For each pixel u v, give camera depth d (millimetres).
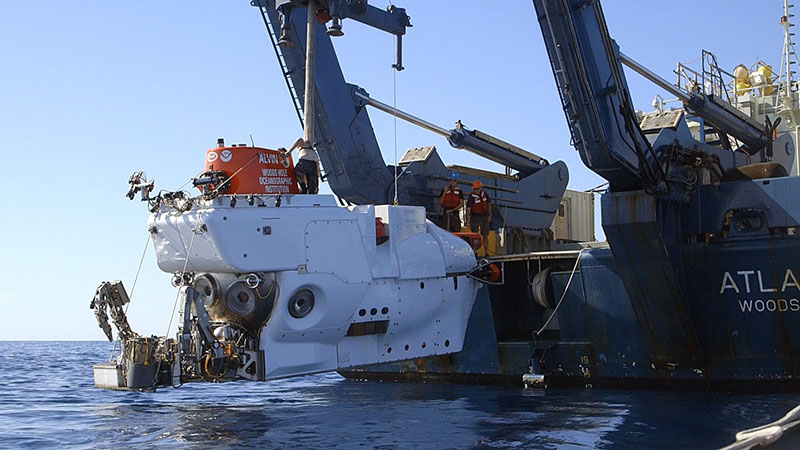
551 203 18391
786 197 11242
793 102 17844
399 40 13492
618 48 11438
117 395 12750
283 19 11195
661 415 9359
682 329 11586
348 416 9609
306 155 10602
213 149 9797
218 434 8195
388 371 14727
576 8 10391
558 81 10586
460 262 12094
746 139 15328
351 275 10078
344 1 11078
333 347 10242
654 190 10930
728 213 11766
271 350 9578
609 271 12125
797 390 11188
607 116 10648
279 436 8070
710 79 14180
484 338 13078
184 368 9055
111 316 9445
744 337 11438
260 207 9383
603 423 8789
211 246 9141
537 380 12562
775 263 11070
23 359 30406
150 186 9836
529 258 13008
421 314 11438
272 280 9477
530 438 7883
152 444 7602
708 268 11625
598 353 12445
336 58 14078
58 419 9461
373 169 14453
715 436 7867
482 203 15148
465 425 8766
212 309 9633
